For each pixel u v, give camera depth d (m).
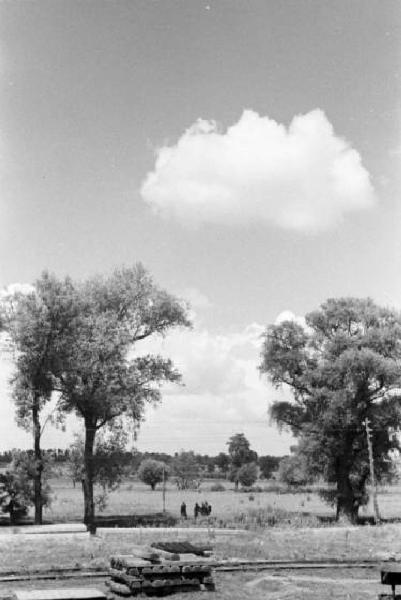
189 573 19.47
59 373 46.72
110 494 99.56
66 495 93.94
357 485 54.28
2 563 24.44
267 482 149.12
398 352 54.53
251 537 34.59
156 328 53.16
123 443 49.44
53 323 46.41
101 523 47.66
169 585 19.02
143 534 36.84
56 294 46.88
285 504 75.12
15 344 46.16
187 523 46.69
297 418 56.22
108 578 21.19
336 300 57.00
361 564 24.41
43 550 28.31
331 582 20.80
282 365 55.72
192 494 102.38
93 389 48.00
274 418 56.50
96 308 51.62
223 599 18.27
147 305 52.66
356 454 54.00
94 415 48.69
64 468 49.19
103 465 48.97
